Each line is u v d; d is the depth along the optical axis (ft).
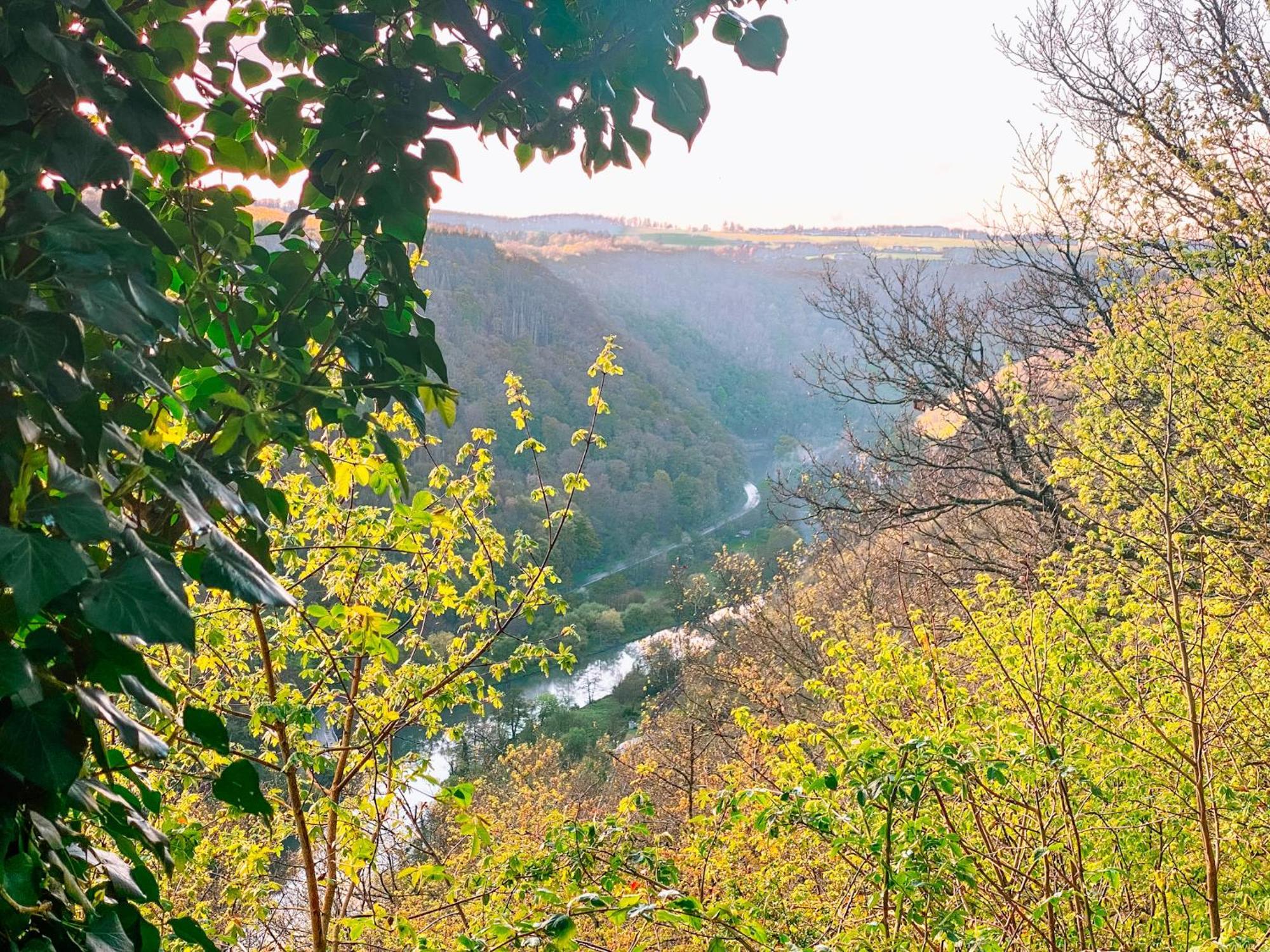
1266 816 13.15
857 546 40.47
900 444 41.57
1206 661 14.42
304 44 5.10
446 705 13.50
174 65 4.53
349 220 4.83
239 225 4.79
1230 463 17.72
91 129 3.31
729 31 4.57
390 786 12.19
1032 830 13.26
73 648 3.09
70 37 3.40
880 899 10.29
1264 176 20.94
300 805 10.91
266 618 12.30
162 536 4.10
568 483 14.40
